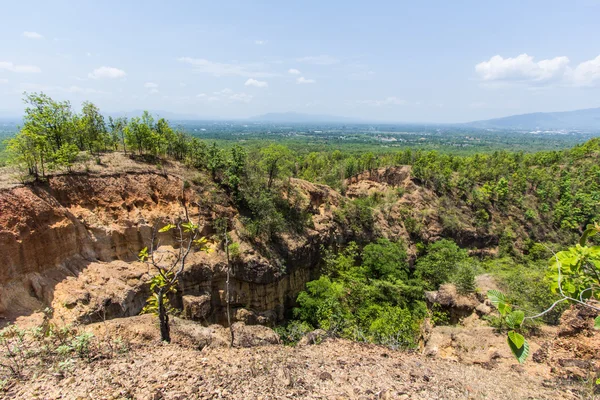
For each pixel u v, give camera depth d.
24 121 26.84
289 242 35.16
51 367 8.89
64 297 19.28
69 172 25.14
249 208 34.81
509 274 26.92
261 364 9.96
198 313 25.12
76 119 31.23
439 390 9.29
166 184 30.41
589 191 62.66
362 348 12.84
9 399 7.41
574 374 10.78
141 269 24.27
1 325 16.22
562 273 4.98
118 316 20.69
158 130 35.97
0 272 17.52
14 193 20.20
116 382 8.17
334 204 46.66
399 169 62.81
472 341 15.18
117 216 25.83
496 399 9.02
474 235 52.94
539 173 65.75
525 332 15.98
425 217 52.53
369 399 8.42
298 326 26.47
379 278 38.28
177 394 7.82
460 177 63.12
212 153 35.72
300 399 8.19
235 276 28.70
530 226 56.88
